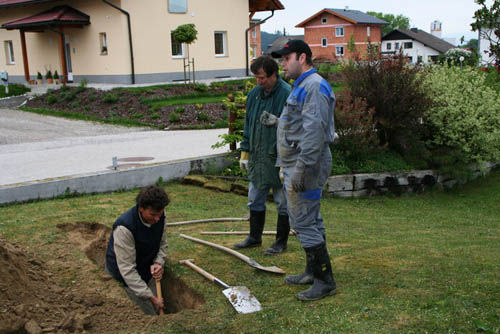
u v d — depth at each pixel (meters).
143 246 4.04
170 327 3.26
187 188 8.23
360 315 3.29
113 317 3.49
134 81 22.42
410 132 10.76
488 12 4.95
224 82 22.55
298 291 3.80
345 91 10.52
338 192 9.48
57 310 3.44
